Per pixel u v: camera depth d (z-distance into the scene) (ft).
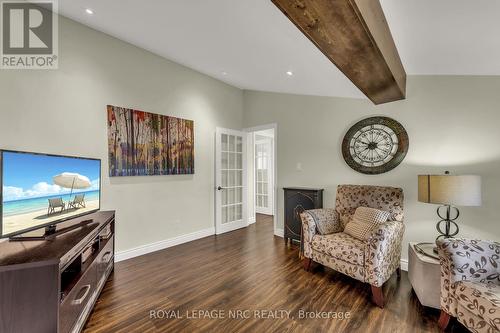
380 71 6.26
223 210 14.05
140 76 10.16
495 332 4.24
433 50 6.56
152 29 8.37
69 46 8.23
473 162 7.77
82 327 5.41
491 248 5.54
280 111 13.34
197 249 10.94
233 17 6.43
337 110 11.04
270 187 19.72
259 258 9.87
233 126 14.64
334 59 5.65
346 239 7.85
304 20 4.36
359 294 7.11
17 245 4.94
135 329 5.55
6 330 4.12
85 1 7.07
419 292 6.45
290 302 6.69
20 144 7.19
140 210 10.14
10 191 4.84
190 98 12.16
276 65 9.04
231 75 12.21
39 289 4.18
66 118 8.13
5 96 6.97
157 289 7.34
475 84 7.75
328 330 5.56
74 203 6.78
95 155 8.84
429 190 6.71
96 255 6.41
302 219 8.96
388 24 5.59
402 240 8.70
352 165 10.34
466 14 4.75
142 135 10.16
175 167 11.39
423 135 8.62
